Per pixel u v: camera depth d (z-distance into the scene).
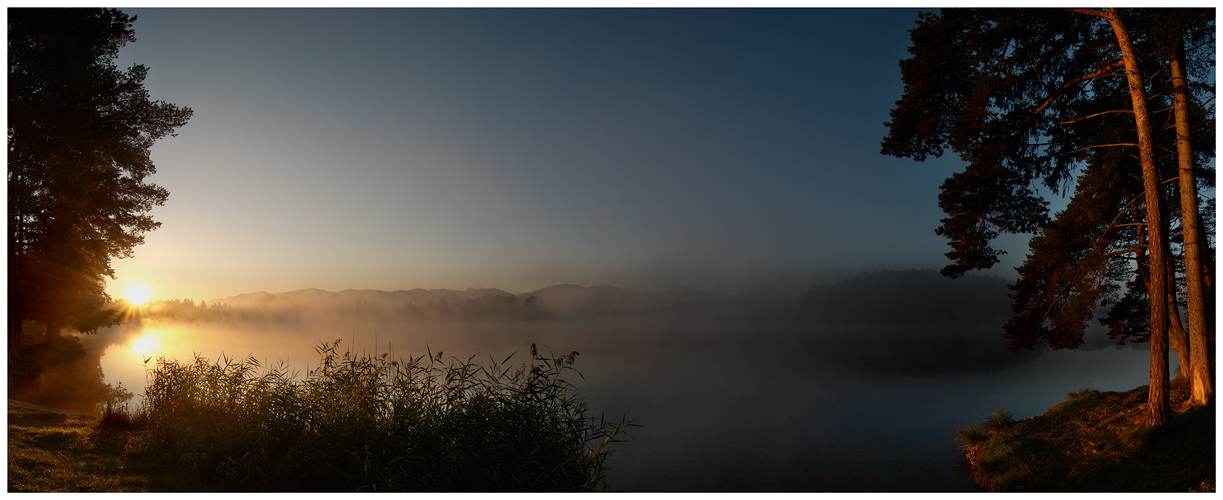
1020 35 12.30
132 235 27.12
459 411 7.04
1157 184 11.09
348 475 6.36
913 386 43.00
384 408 7.16
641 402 33.69
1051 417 14.72
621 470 17.92
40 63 16.81
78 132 17.62
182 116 23.42
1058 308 16.14
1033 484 11.24
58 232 25.17
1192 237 10.96
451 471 6.33
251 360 8.91
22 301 25.78
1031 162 14.27
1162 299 11.12
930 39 13.14
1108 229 14.62
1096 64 12.80
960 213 15.96
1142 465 10.31
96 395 20.75
